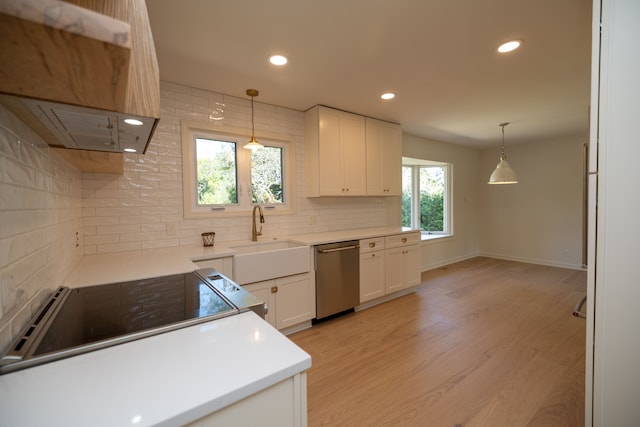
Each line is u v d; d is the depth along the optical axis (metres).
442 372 2.00
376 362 2.13
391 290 3.40
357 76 2.38
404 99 2.92
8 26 0.36
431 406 1.67
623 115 0.97
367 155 3.51
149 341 0.75
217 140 2.72
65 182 1.43
